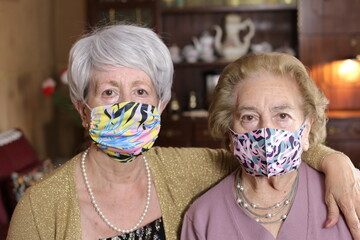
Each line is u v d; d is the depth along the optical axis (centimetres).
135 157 143
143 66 138
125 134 137
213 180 165
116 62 135
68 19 529
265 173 137
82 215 150
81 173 153
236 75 140
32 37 482
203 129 477
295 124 136
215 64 487
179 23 514
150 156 163
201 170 165
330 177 140
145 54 138
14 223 145
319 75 493
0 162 288
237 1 482
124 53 135
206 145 478
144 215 154
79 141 536
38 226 145
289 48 498
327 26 486
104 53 135
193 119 478
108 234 150
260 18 509
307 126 141
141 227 154
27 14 470
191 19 512
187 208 161
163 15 511
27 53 468
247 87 137
